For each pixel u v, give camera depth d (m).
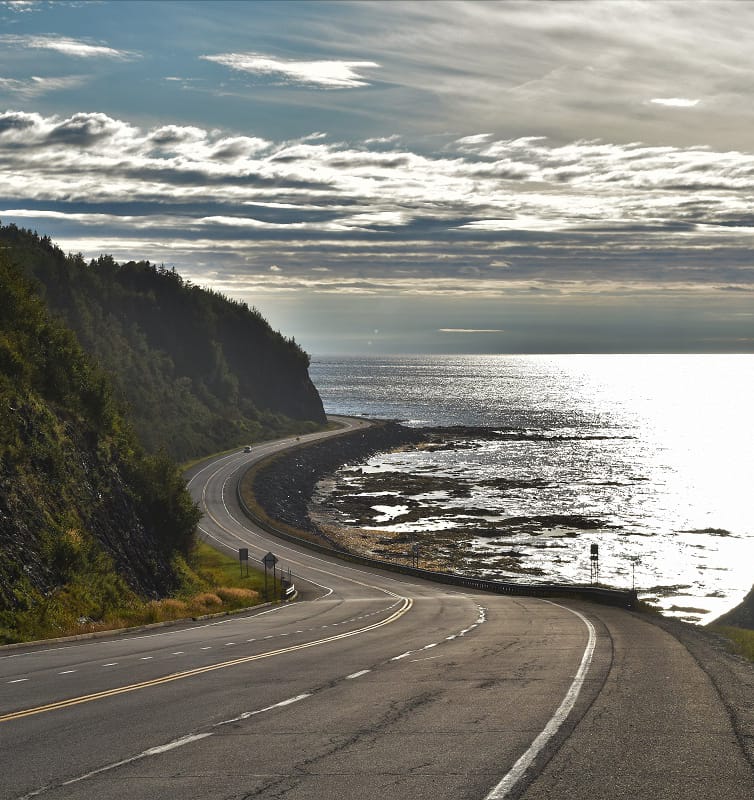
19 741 9.94
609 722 10.30
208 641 24.19
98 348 157.38
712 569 77.19
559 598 50.09
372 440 180.75
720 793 7.36
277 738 9.83
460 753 8.86
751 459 156.38
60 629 27.03
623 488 123.12
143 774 8.29
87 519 39.66
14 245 156.88
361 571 68.19
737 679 13.85
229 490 114.56
